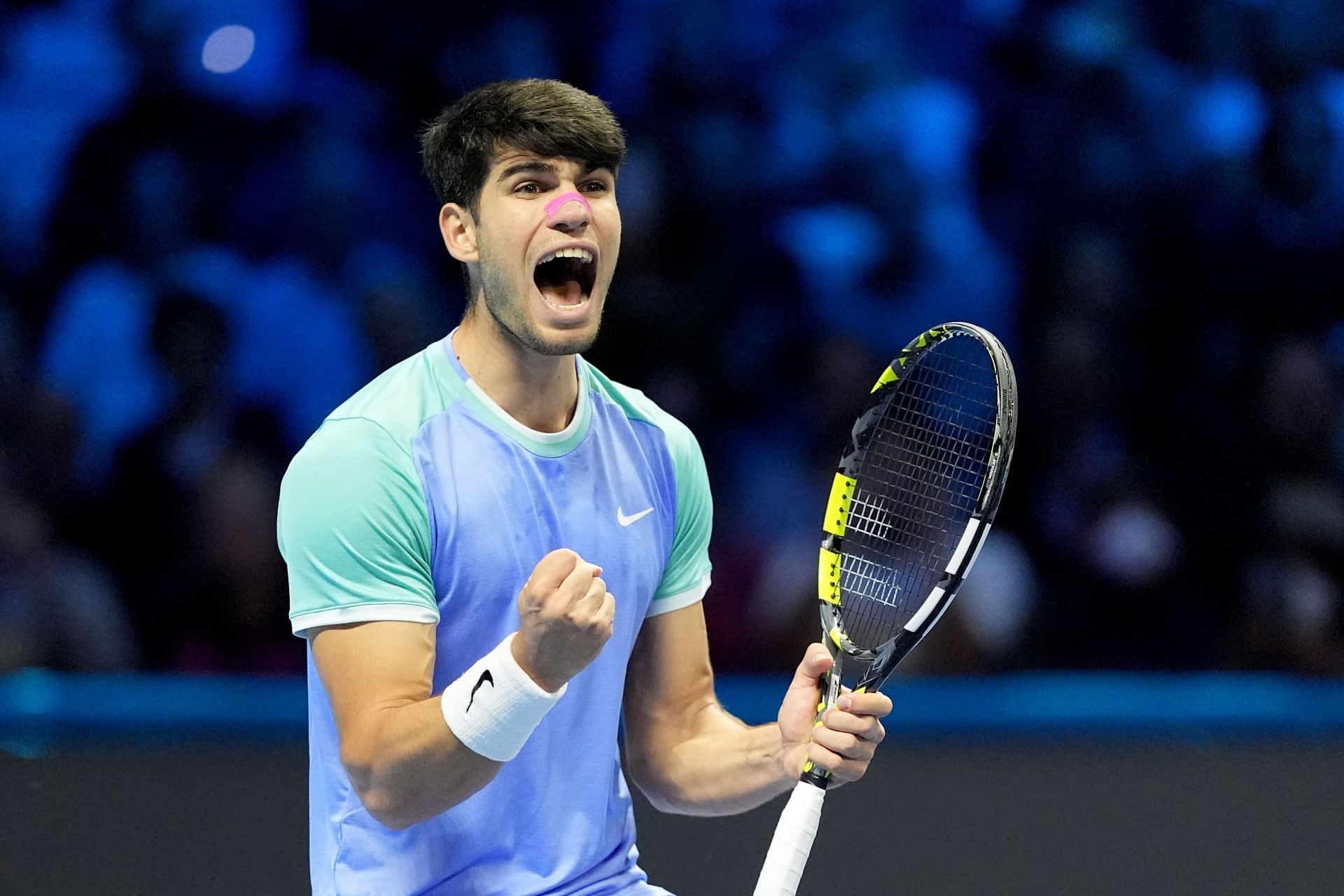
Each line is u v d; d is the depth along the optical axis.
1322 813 18.31
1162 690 24.78
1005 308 28.58
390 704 8.73
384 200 27.88
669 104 28.41
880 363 27.95
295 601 9.03
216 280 26.55
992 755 21.22
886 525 10.63
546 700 8.27
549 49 28.67
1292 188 29.17
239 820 17.42
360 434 9.02
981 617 25.62
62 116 27.06
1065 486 27.36
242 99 27.33
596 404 9.84
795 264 27.92
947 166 28.95
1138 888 15.36
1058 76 29.20
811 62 28.78
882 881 15.53
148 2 27.20
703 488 10.36
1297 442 28.30
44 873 15.41
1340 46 30.34
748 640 25.78
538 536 9.31
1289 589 27.39
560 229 8.92
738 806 10.15
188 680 23.66
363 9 27.97
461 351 9.55
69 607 24.28
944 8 29.17
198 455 25.16
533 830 9.48
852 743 8.95
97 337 25.77
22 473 24.81
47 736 21.62
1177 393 28.67
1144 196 29.17
